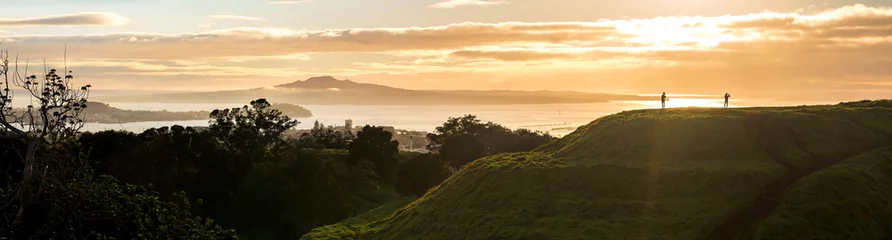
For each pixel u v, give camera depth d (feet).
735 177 187.42
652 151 212.43
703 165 197.98
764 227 160.86
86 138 284.61
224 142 341.82
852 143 202.49
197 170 326.44
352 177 355.77
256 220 300.20
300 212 304.30
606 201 190.08
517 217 191.83
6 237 115.03
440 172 384.27
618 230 173.88
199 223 146.20
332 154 432.25
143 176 289.94
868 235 159.63
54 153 127.34
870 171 182.19
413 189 373.40
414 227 214.69
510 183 211.20
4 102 122.52
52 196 123.13
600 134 231.71
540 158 229.04
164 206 144.77
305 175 334.65
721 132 213.05
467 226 197.16
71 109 128.57
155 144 311.88
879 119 218.18
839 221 162.71
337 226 252.42
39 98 125.70
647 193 189.57
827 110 226.99
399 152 489.26
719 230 166.20
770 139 208.85
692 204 179.73
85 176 128.57
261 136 358.02
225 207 301.84
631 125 229.04
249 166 334.85
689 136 214.28
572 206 191.31
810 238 156.97
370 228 233.14
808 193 172.14
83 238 121.90
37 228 121.49
